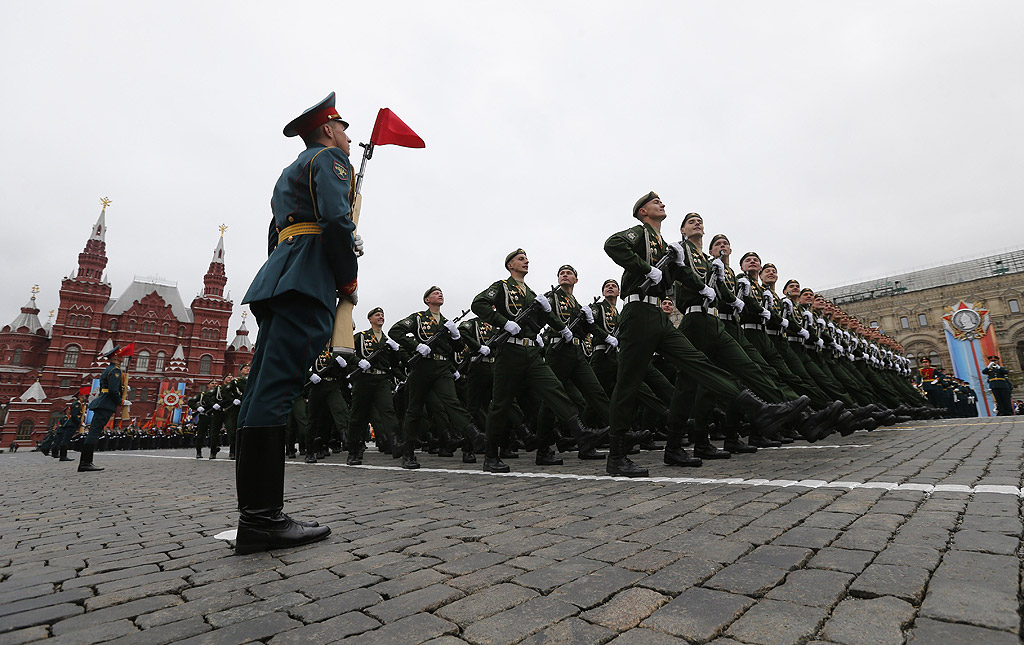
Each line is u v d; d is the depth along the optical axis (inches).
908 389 498.9
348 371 316.5
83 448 330.6
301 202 104.8
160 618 62.6
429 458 341.4
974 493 106.1
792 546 78.6
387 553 87.8
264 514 93.8
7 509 164.6
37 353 2564.0
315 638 55.4
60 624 61.5
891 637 49.0
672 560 75.5
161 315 2568.9
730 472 164.1
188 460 456.1
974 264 1843.0
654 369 280.5
